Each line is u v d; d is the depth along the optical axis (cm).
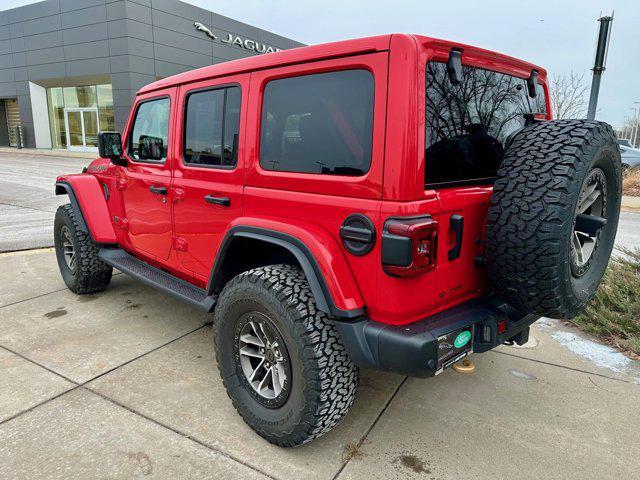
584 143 206
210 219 292
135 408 277
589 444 253
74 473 224
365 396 296
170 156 327
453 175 221
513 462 238
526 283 209
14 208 925
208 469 229
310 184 226
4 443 243
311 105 227
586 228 227
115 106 2267
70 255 470
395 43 193
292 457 239
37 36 2422
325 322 221
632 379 322
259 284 234
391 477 227
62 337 370
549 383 316
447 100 213
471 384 313
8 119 2912
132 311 425
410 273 192
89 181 428
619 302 407
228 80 272
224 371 262
